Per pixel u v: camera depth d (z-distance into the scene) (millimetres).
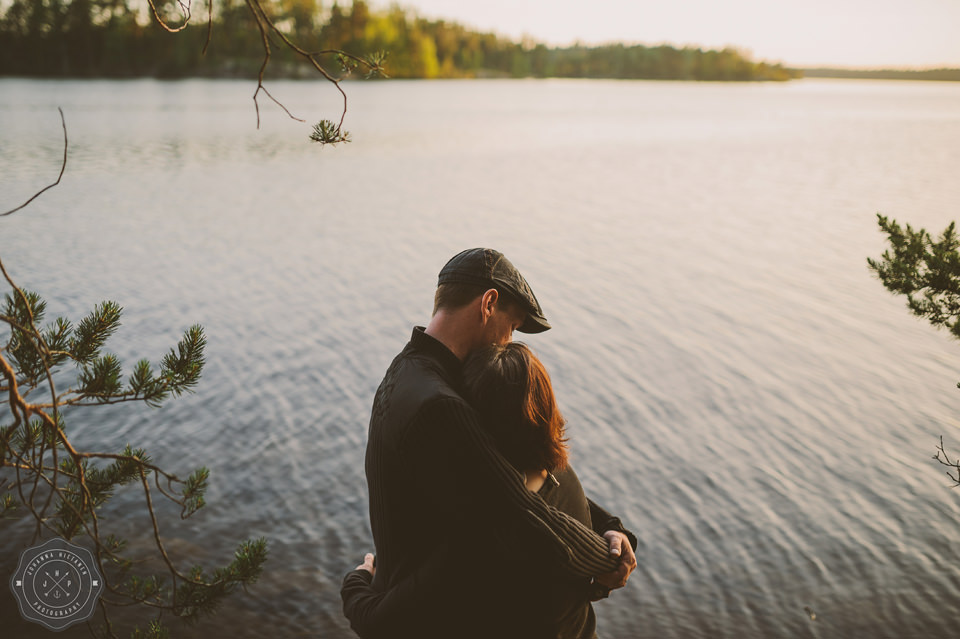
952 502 8133
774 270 20344
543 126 76625
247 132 63281
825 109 129375
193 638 5359
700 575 6734
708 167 46406
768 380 12031
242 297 16312
